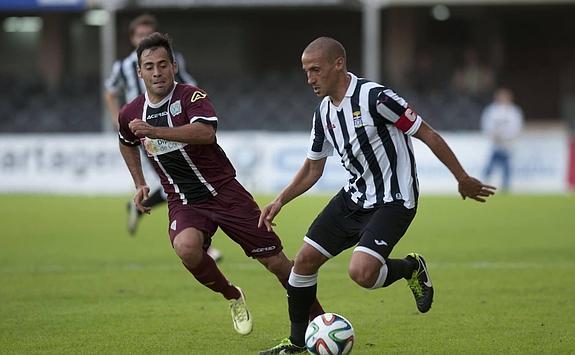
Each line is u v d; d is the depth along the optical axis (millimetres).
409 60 98438
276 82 96250
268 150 72938
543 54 108125
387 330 25672
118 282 34531
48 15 100250
